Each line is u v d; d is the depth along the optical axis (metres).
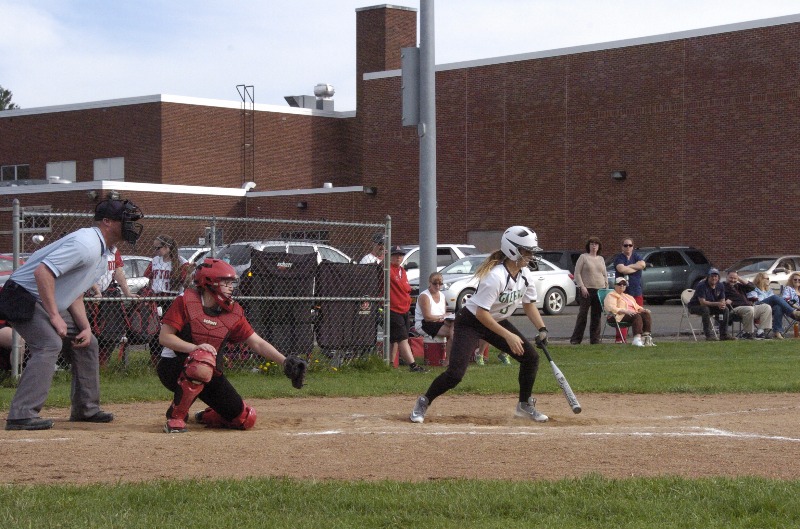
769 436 8.94
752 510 6.06
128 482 6.88
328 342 15.43
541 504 6.18
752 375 14.27
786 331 22.94
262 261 15.02
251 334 9.50
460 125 44.12
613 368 15.44
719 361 16.41
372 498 6.29
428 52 17.45
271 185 52.88
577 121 41.19
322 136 54.84
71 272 9.12
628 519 5.90
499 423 10.22
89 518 5.81
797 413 10.87
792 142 36.47
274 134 52.91
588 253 20.27
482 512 6.03
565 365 16.00
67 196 40.75
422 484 6.74
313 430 9.41
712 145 38.12
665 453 8.05
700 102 38.34
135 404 11.81
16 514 5.89
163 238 15.00
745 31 37.28
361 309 15.77
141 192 41.31
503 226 43.09
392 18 51.12
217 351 9.33
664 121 39.16
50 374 9.32
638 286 20.19
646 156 39.56
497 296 9.93
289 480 6.79
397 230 45.34
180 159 49.62
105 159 50.84
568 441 8.56
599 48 40.56
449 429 9.45
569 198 41.41
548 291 29.95
